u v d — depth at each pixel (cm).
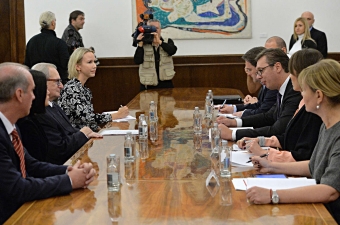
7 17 496
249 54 476
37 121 343
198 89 705
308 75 240
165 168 280
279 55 374
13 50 500
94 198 230
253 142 304
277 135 340
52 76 390
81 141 375
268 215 204
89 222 201
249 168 276
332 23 854
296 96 366
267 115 433
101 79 883
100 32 871
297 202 218
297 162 268
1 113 252
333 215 230
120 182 254
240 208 213
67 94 459
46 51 710
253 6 860
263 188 220
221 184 247
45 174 279
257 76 386
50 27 714
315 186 220
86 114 454
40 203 226
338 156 225
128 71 881
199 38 867
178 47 874
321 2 852
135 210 213
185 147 334
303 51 303
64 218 206
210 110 457
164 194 234
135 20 865
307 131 297
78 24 801
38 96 324
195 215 206
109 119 460
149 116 440
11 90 250
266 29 863
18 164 258
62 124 392
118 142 356
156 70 760
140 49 751
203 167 281
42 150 342
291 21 859
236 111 516
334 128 239
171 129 403
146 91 692
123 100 888
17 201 230
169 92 674
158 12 862
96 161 299
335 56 854
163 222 200
